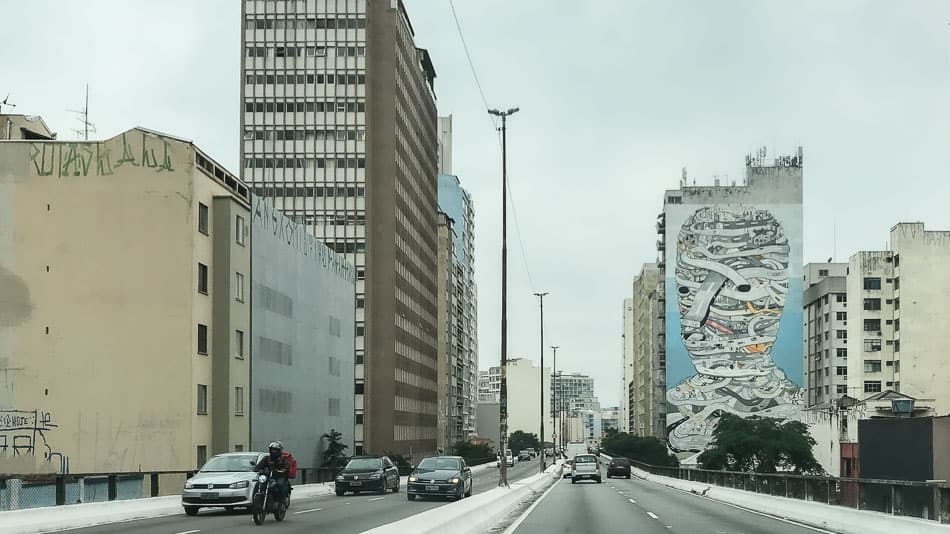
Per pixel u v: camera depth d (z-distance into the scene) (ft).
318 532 67.26
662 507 104.12
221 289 165.27
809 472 285.02
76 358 151.74
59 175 154.92
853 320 382.22
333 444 240.53
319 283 241.35
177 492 146.92
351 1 361.71
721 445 300.20
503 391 124.67
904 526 60.80
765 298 424.87
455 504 67.26
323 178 356.18
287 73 359.66
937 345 357.82
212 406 162.71
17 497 75.25
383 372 353.72
